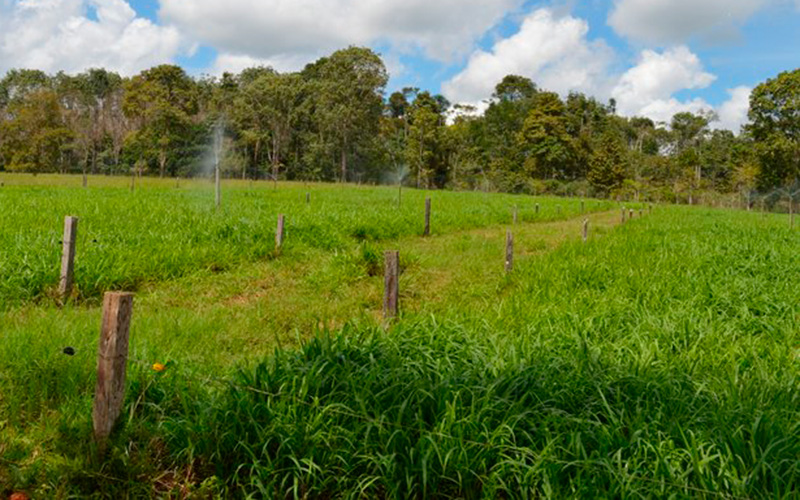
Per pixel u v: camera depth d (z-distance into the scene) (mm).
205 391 4238
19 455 3693
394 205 26047
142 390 4199
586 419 3779
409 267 10859
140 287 8414
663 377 4582
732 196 66438
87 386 4523
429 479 3498
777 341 6129
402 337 5211
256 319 7145
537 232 20266
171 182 50938
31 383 4426
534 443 3605
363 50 86188
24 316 6648
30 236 9711
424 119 84750
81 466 3469
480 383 4195
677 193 76250
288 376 4117
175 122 73938
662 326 6215
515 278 9594
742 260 11203
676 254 12227
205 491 3527
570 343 5547
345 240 13555
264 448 3572
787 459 3342
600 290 8562
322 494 3586
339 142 87812
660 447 3408
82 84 97750
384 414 3668
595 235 18781
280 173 87750
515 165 91125
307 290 9062
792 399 4285
